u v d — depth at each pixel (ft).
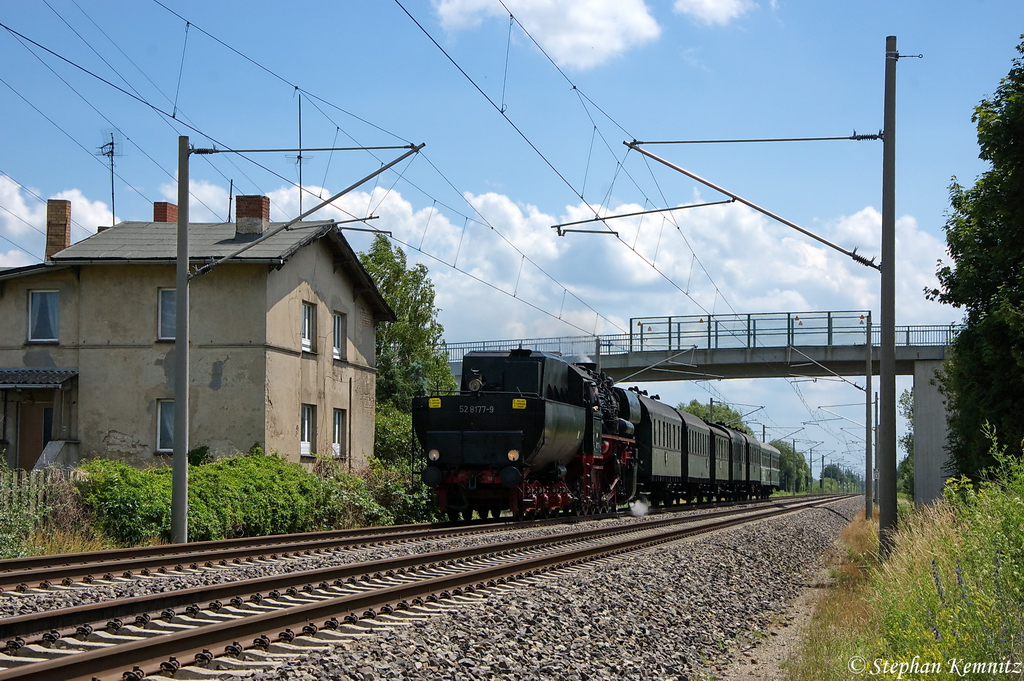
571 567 43.60
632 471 104.83
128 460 80.89
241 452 79.05
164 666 21.39
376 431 110.11
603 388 96.63
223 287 80.74
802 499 217.56
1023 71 54.03
